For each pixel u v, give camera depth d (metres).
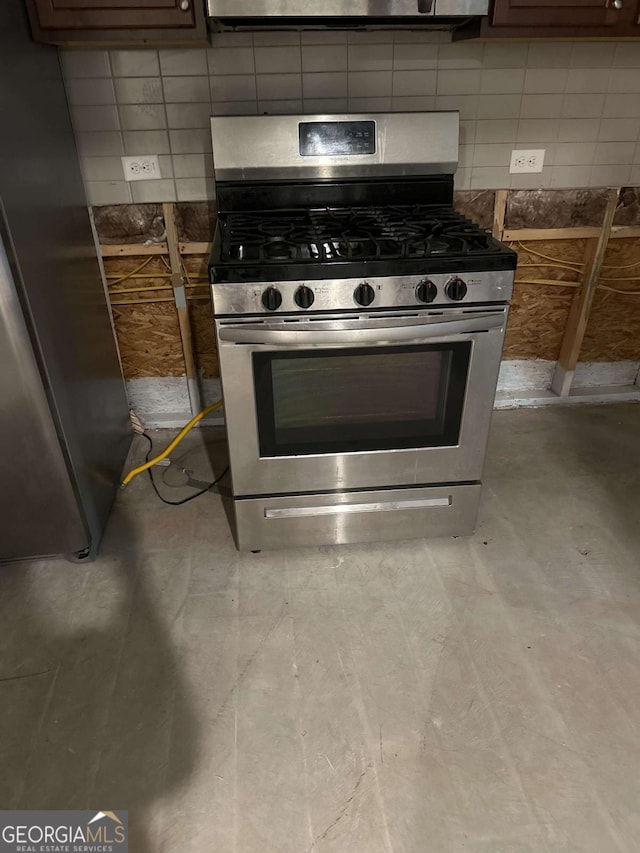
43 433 1.55
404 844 1.14
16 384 1.46
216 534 1.94
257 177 1.92
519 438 2.44
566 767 1.27
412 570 1.79
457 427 1.68
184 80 1.92
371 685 1.44
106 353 2.15
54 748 1.31
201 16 1.56
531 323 2.56
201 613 1.65
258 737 1.33
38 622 1.62
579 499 2.09
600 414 2.60
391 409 1.64
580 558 1.83
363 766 1.27
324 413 1.62
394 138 1.92
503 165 2.16
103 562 1.82
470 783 1.24
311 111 2.02
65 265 1.75
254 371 1.52
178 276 2.21
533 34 1.68
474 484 1.79
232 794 1.22
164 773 1.26
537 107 2.08
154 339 2.39
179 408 2.57
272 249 1.52
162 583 1.74
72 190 1.89
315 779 1.25
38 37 1.58
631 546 1.87
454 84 2.02
